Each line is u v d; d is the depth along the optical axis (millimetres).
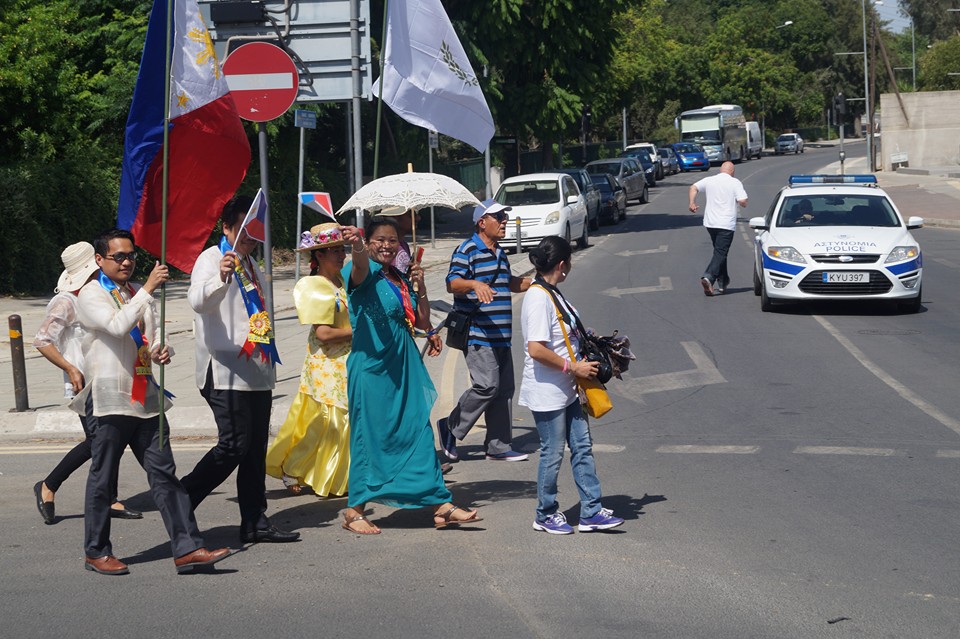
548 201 26453
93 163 21359
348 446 7180
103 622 4953
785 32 107625
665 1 94312
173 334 14609
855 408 9680
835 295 15055
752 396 10344
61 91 21812
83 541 6324
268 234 10000
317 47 12109
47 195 19203
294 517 6863
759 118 98938
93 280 5723
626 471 7805
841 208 16453
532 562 5766
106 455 5648
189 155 6266
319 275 7020
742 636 4680
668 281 19953
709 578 5445
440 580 5492
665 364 12047
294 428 7230
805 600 5109
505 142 38219
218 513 7004
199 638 4738
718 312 15914
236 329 6027
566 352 6191
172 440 9219
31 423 9438
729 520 6488
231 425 6047
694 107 91562
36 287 19094
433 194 7301
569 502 7113
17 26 21891
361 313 6328
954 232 28500
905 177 51156
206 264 5953
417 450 6371
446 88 7680
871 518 6469
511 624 4852
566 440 6352
